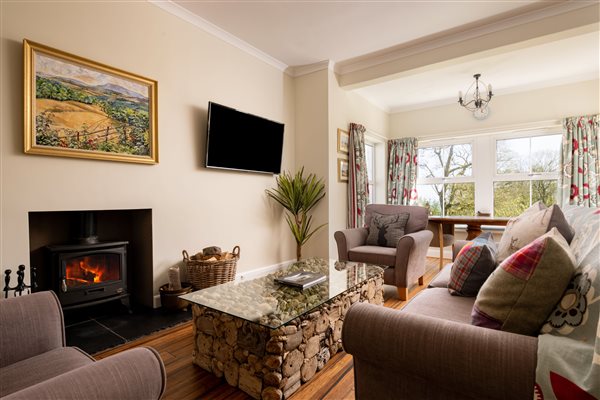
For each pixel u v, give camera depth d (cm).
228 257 300
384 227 347
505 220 377
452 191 524
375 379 106
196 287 280
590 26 274
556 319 91
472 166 507
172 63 286
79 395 61
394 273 300
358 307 107
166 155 281
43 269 245
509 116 465
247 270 360
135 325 240
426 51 355
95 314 261
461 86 455
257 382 155
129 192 256
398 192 542
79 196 227
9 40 198
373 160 564
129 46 255
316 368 176
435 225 449
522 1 276
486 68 392
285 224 412
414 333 92
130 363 72
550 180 449
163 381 76
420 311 148
